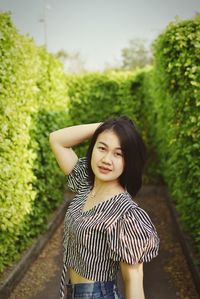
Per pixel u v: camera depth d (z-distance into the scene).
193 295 4.36
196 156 4.77
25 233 5.14
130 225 1.73
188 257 5.05
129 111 10.04
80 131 2.29
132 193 1.97
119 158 1.87
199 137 4.59
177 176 5.78
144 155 1.93
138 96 10.05
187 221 5.41
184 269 5.04
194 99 4.68
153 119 9.06
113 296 1.83
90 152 2.05
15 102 4.49
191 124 4.78
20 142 4.66
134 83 10.02
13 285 4.41
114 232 1.75
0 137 4.02
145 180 10.03
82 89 9.98
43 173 5.87
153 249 1.76
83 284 1.84
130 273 1.74
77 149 9.90
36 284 4.69
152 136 9.55
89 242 1.79
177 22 4.95
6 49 4.21
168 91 5.40
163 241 6.19
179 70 4.82
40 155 5.80
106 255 1.80
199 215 4.71
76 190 2.29
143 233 1.72
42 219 5.79
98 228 1.78
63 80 7.87
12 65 4.38
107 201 1.84
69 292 1.92
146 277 4.91
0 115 4.01
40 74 5.86
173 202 7.68
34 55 5.52
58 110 7.03
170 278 4.84
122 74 10.07
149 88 9.02
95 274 1.81
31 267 5.13
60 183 7.37
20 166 4.75
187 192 5.21
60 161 2.31
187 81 4.78
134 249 1.71
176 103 5.25
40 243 5.70
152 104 8.98
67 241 1.96
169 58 4.98
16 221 4.59
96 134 1.97
